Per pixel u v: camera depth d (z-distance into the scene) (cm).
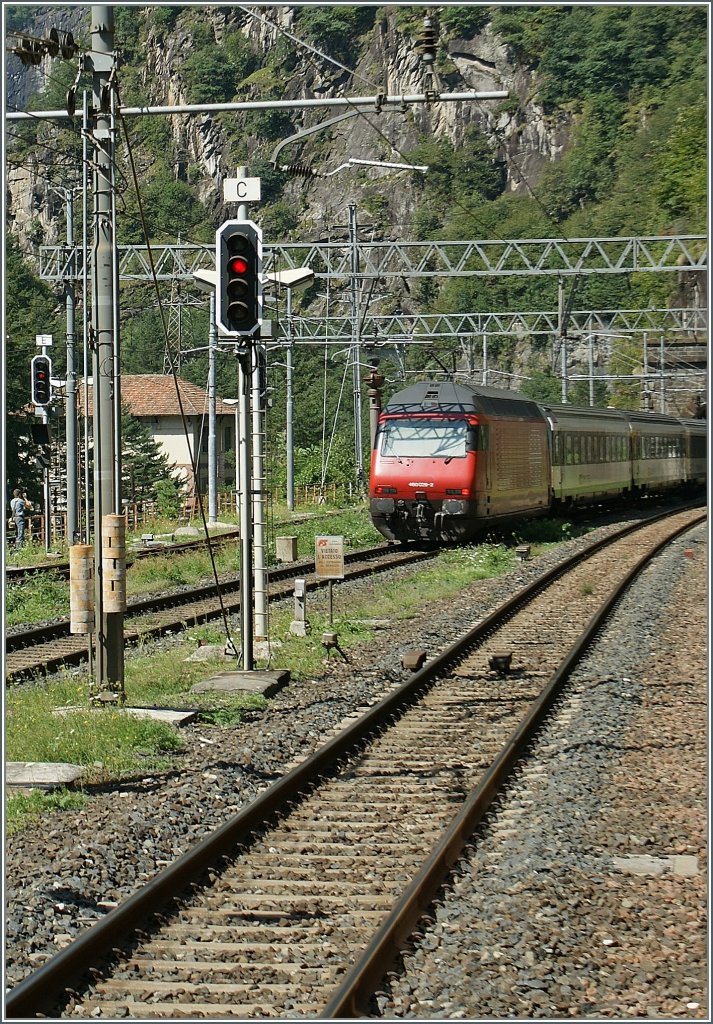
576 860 1569
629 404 16438
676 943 1306
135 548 6631
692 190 16562
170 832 1714
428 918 1351
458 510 5962
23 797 1847
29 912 1381
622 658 3127
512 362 18475
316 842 1669
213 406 7562
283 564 5962
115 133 2762
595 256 17475
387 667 3041
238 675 2848
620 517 9338
